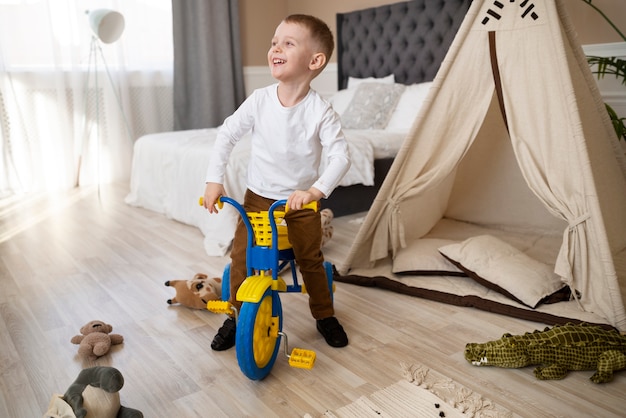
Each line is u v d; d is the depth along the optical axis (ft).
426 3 12.63
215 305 5.38
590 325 5.56
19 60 13.64
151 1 15.31
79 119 14.64
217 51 16.19
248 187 5.80
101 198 13.32
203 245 9.37
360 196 11.26
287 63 4.99
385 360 5.45
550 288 6.39
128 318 6.55
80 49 14.35
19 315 6.67
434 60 12.72
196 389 4.99
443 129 7.04
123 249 9.23
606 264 5.76
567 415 4.50
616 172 7.42
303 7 17.11
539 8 6.07
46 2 13.67
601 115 7.22
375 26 14.07
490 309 6.43
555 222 8.57
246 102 5.50
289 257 5.49
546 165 6.25
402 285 7.11
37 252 9.13
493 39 6.44
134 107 15.69
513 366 5.19
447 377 5.10
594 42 9.92
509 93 6.48
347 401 4.77
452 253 7.11
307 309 6.72
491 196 9.10
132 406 4.74
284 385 5.04
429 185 7.22
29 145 14.03
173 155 10.86
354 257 7.62
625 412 4.54
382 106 12.59
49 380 5.19
